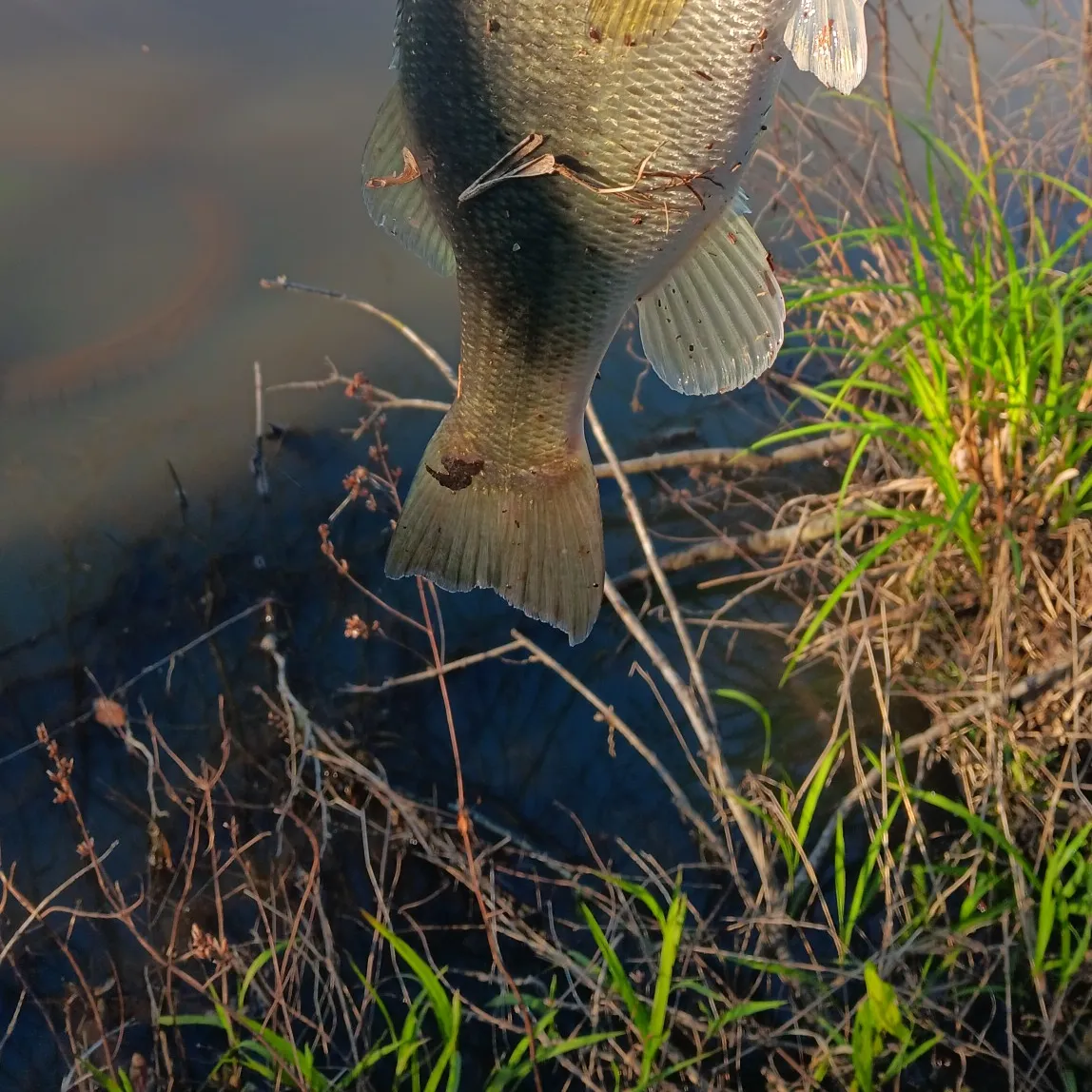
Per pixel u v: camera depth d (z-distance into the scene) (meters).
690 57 0.48
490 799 0.74
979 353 0.77
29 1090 0.62
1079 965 0.62
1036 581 0.77
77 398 0.96
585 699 0.79
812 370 1.01
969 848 0.69
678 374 0.56
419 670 0.80
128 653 0.80
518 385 0.56
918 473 0.87
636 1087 0.58
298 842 0.71
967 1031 0.63
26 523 0.87
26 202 1.12
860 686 0.78
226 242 1.11
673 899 0.67
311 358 1.00
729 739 0.76
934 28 1.21
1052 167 0.99
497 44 0.49
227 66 1.32
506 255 0.53
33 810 0.73
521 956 0.67
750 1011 0.59
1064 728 0.71
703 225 0.53
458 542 0.59
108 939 0.67
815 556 0.86
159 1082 0.61
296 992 0.62
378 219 0.56
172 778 0.74
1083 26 0.95
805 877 0.69
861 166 1.11
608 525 0.90
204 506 0.89
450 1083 0.59
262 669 0.80
